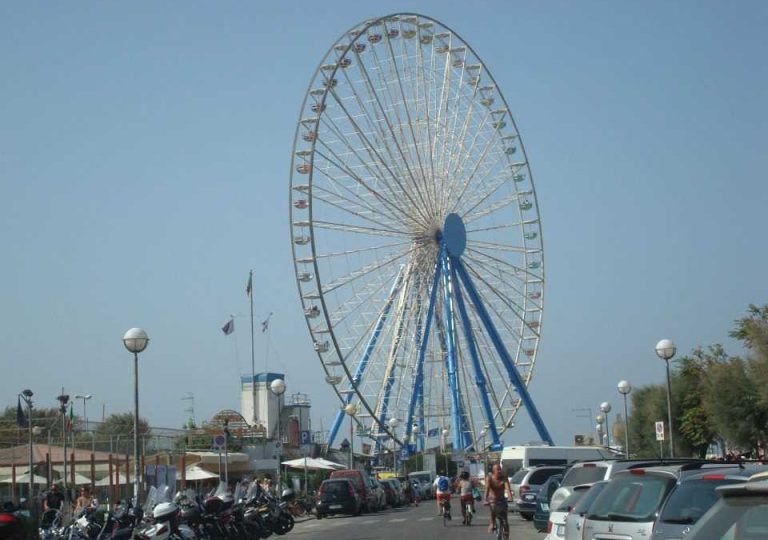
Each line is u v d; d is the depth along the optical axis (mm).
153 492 27953
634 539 15078
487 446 66438
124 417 87812
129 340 33406
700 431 58781
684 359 60312
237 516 32688
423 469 97688
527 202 73000
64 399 44906
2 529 23062
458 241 66000
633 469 16344
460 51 69500
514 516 47406
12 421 65250
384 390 63531
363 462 91062
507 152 72750
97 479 52156
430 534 36844
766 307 44531
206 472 54188
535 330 71938
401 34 66312
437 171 66188
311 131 61188
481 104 71312
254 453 72875
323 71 62031
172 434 63000
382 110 64312
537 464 50625
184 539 26484
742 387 47469
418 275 64438
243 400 98562
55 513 27719
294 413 101000
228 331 72625
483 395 65375
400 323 63938
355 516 56031
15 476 49062
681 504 14570
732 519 8391
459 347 65125
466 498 42219
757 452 48406
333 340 61000
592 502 16969
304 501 60562
